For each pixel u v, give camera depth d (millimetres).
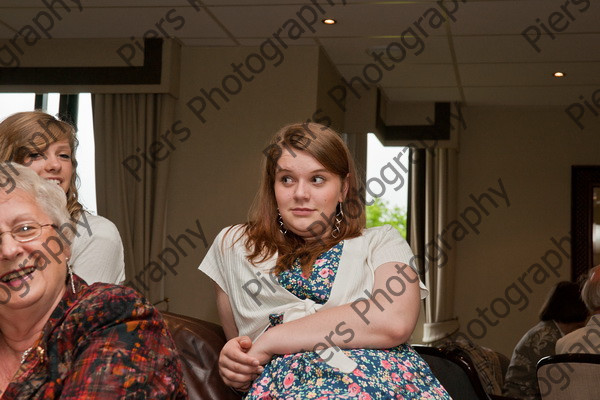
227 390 2031
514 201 7500
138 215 5703
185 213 5855
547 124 7527
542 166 7492
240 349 1904
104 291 1438
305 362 1854
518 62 6109
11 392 1391
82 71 5836
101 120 5824
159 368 1393
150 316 1438
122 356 1364
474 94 7105
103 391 1323
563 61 6043
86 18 5406
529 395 4051
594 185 7363
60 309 1457
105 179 5770
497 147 7570
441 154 7359
